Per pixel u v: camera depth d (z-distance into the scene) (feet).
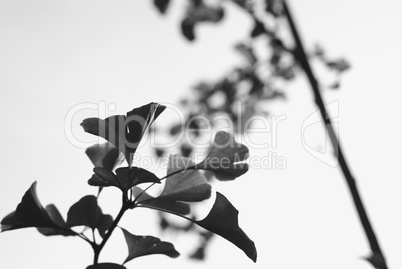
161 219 6.61
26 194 2.70
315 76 4.33
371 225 3.69
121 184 2.60
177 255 2.80
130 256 2.78
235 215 2.71
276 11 4.92
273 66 6.51
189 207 2.74
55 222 2.79
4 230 2.74
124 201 2.64
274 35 4.80
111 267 2.58
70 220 2.73
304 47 4.59
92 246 2.66
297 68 6.30
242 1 4.98
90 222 2.73
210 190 2.74
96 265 2.58
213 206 2.72
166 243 2.78
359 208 3.74
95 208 2.73
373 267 3.25
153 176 2.57
